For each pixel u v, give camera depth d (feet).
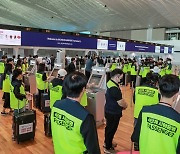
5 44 16.69
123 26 69.26
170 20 54.85
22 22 73.41
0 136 12.92
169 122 4.48
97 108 14.65
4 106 17.08
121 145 11.94
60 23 69.92
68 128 4.49
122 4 44.27
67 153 4.55
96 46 24.04
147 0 40.19
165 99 4.76
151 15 50.85
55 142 4.91
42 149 11.29
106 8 48.24
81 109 4.49
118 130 14.38
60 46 20.25
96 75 16.16
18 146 11.59
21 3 52.65
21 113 12.17
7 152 10.88
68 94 4.75
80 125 4.30
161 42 65.62
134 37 76.69
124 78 35.06
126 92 28.81
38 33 18.58
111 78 10.19
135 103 9.92
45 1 48.37
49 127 12.80
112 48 26.66
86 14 55.52
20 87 12.47
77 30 82.53
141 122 4.95
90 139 4.28
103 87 15.42
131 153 6.91
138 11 48.14
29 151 11.04
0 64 27.07
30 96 21.13
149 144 4.72
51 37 19.47
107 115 10.51
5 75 16.88
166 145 4.48
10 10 60.90
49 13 58.75
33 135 12.38
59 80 12.19
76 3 47.67
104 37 25.16
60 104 4.83
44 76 18.45
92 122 4.36
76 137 4.40
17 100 12.55
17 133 11.74
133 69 31.50
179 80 4.77
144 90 9.54
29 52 46.37
